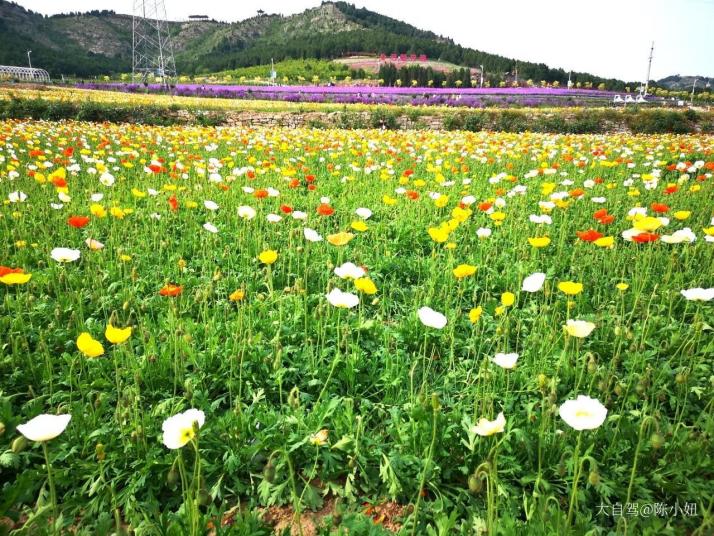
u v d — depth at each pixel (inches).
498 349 139.3
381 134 708.0
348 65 5398.6
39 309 150.0
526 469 97.3
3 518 87.3
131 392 105.7
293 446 96.5
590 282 186.4
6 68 4313.5
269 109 1138.7
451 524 77.9
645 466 96.3
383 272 201.9
